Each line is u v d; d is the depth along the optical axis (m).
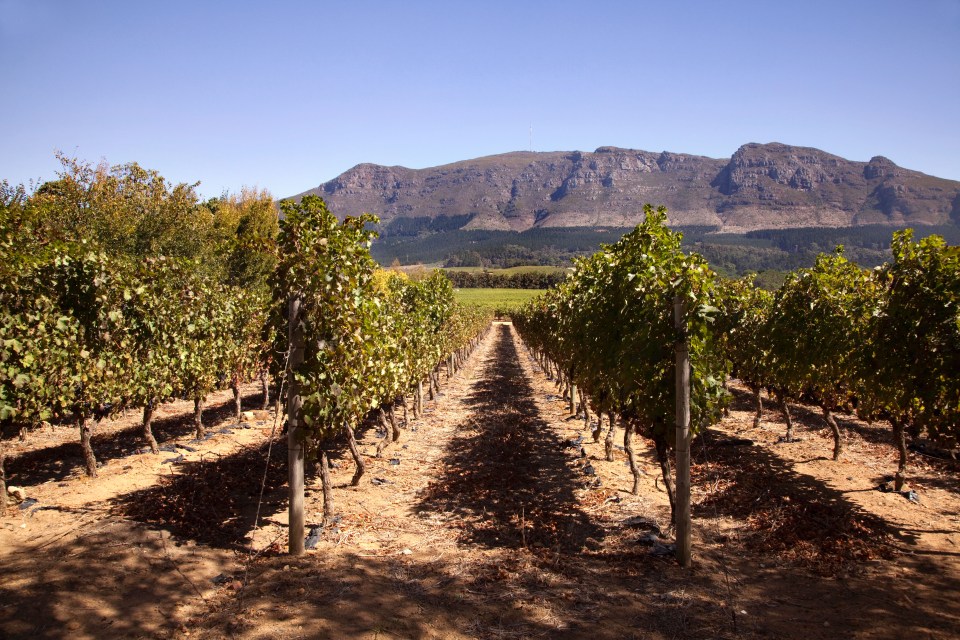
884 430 12.10
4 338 6.93
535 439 12.09
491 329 64.06
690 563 5.80
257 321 14.04
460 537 6.59
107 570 5.31
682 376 5.79
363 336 7.09
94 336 8.49
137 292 9.23
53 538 5.99
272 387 19.28
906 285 6.83
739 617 4.70
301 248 6.07
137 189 33.59
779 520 6.91
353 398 7.00
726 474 8.98
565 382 17.33
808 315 9.56
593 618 4.69
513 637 4.39
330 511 6.96
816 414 14.12
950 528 6.69
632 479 9.03
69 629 4.36
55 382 7.66
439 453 11.05
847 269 9.31
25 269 7.49
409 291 15.09
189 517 6.75
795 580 5.43
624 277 7.23
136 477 8.48
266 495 8.09
